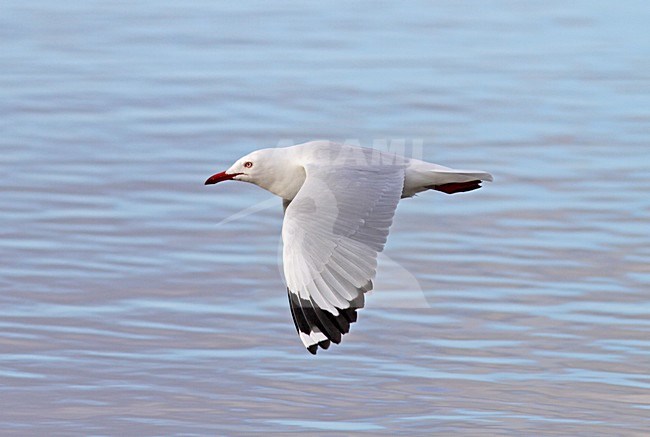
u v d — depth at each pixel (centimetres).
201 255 1490
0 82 2330
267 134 2025
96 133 2008
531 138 2019
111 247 1506
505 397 1145
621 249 1523
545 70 2516
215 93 2288
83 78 2381
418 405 1125
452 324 1304
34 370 1179
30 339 1245
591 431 1079
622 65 2566
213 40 2748
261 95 2277
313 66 2514
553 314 1330
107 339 1252
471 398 1141
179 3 3147
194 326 1290
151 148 1933
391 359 1223
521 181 1788
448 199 1702
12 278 1398
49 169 1809
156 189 1733
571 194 1730
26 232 1545
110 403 1120
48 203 1659
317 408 1116
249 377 1178
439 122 2112
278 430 1073
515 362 1219
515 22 2992
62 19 2920
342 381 1174
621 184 1778
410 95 2284
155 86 2331
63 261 1454
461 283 1411
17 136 1978
